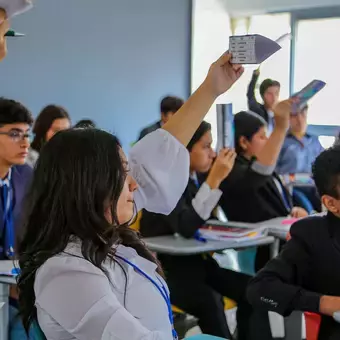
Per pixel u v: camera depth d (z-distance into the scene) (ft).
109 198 3.52
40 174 3.57
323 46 20.10
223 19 21.98
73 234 3.51
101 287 3.37
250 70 19.95
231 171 10.30
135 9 19.89
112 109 19.62
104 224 3.49
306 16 20.27
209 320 8.70
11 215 7.98
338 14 19.58
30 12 17.35
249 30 21.67
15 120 8.06
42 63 17.79
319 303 5.62
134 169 4.70
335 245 5.84
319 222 5.97
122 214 3.69
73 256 3.45
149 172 4.71
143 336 3.27
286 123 10.16
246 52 4.39
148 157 4.72
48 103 18.02
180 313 8.89
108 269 3.53
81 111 18.86
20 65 17.30
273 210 10.68
